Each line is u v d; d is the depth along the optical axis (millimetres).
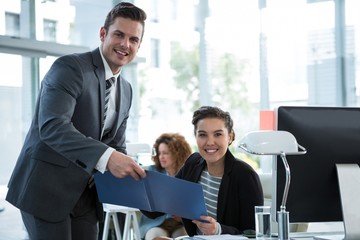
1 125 6129
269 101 6785
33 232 2129
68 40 6594
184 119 7754
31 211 2068
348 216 1774
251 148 1699
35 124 2174
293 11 6594
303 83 6535
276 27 6711
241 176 2432
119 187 1916
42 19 6383
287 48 6641
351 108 1896
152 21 7402
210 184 2516
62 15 6535
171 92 7621
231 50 7246
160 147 4387
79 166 1915
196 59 7707
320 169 1845
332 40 6355
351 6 6250
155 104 7480
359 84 6219
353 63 6258
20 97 6223
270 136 1704
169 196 1804
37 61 6297
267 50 6785
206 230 1905
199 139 2451
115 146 2379
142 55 7301
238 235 2039
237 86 7176
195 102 7789
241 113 7145
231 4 7211
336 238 1840
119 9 2188
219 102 7387
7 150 6172
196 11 7535
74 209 2201
